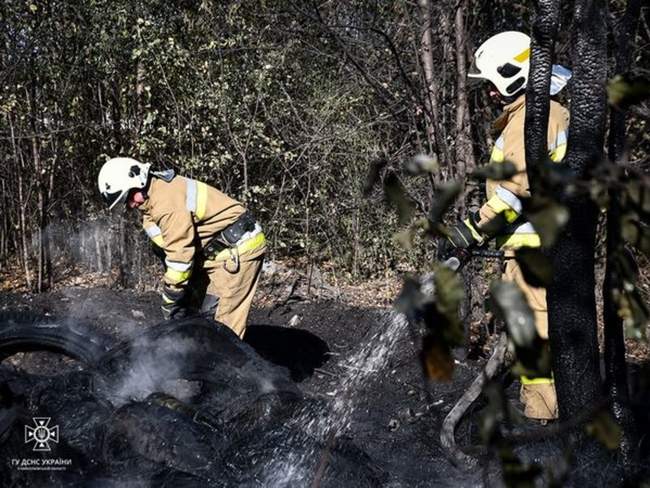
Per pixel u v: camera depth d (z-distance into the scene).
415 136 7.80
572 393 3.04
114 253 9.53
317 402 3.27
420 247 8.74
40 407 3.32
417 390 5.58
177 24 9.33
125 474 2.89
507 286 0.98
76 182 9.51
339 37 7.88
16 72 8.81
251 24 9.52
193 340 3.60
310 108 9.46
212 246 5.31
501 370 4.38
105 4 8.81
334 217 9.70
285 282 9.05
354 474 2.94
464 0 6.75
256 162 9.86
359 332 7.01
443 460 4.09
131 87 9.11
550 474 1.15
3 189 9.68
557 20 2.92
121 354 3.60
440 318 1.02
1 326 4.25
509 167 1.04
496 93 4.71
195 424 3.01
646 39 7.12
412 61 7.49
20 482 3.17
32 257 9.62
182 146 9.48
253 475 2.82
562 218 1.01
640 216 1.08
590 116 2.81
